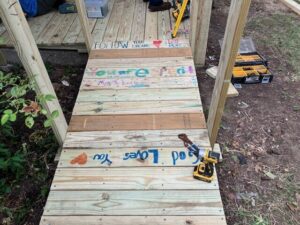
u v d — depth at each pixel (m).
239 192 1.75
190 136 1.76
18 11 1.22
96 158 1.65
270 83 2.62
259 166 1.89
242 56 2.80
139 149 1.69
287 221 1.60
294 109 2.33
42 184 1.80
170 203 1.42
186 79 2.19
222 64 1.34
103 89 2.13
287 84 2.60
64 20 3.06
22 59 1.34
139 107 1.97
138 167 1.59
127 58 2.44
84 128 1.84
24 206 1.69
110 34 2.79
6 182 1.81
